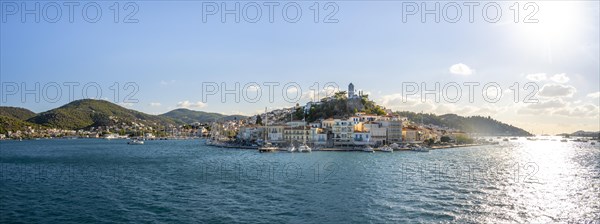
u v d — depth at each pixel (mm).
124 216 61844
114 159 167375
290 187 83938
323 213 61906
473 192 77500
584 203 68562
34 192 82188
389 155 181250
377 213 61562
